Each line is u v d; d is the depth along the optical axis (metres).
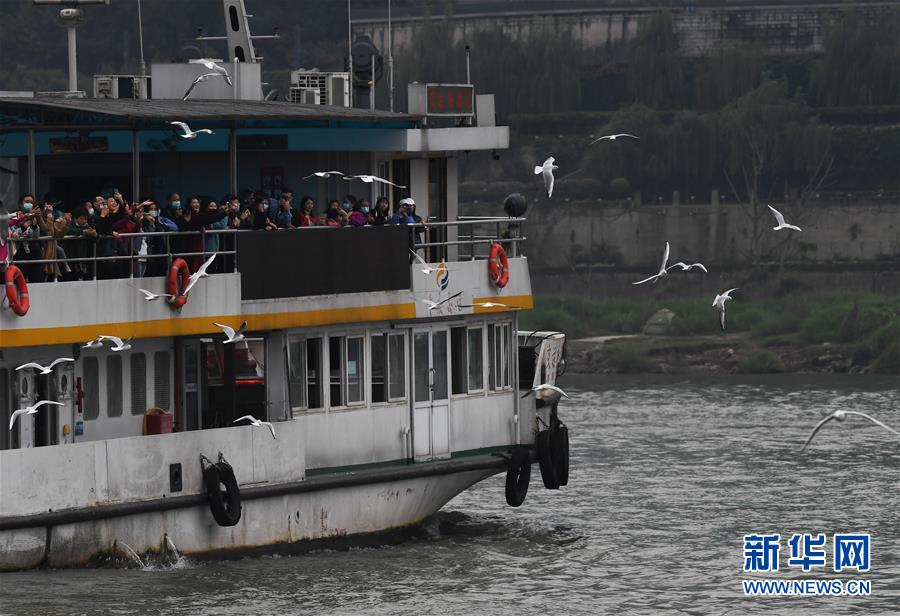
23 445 102.94
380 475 117.50
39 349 103.38
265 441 110.81
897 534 134.75
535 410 131.50
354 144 124.12
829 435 194.00
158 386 110.31
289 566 110.56
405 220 121.56
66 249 106.94
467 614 104.19
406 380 121.38
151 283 106.81
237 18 133.75
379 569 113.06
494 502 147.50
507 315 129.50
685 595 113.56
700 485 157.88
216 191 125.19
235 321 110.44
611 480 160.75
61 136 122.50
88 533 102.12
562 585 113.88
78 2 129.12
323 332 116.06
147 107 112.25
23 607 96.25
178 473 106.19
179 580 104.44
